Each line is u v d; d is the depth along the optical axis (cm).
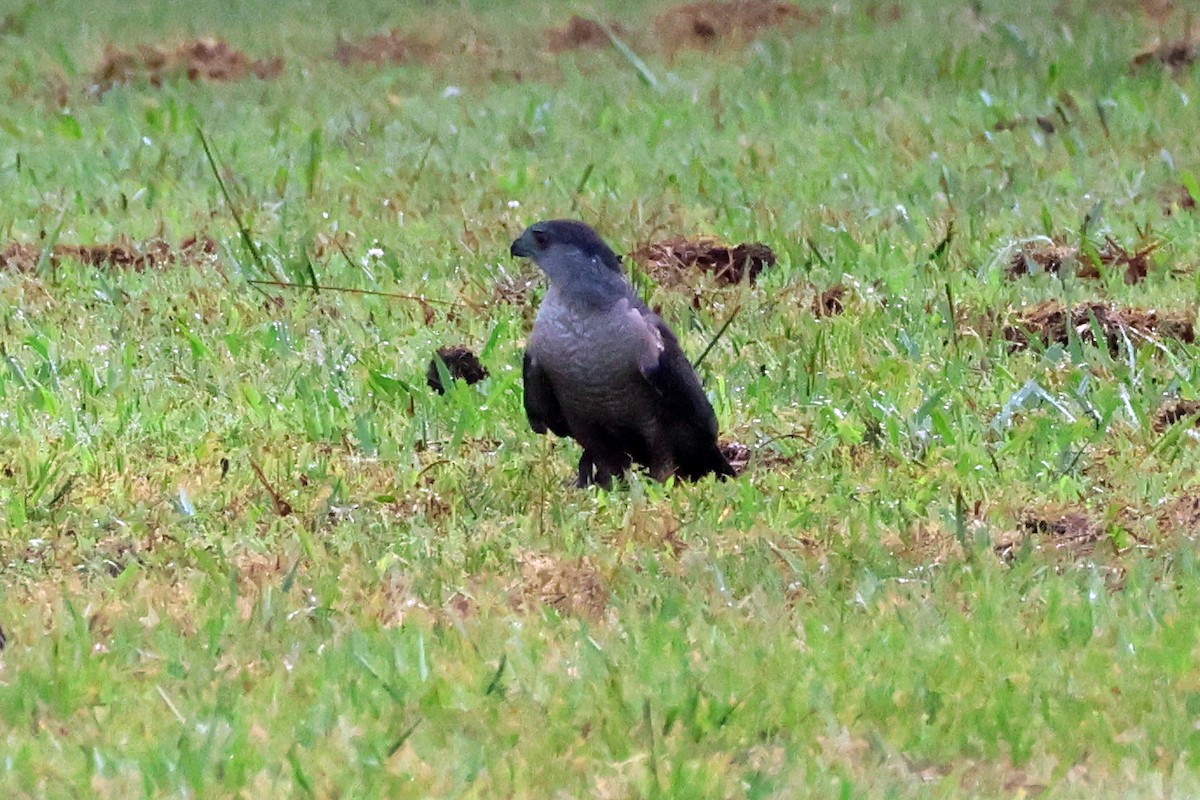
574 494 1195
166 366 1415
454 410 1323
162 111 2109
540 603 1022
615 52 2433
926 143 1973
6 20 2656
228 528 1141
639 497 1162
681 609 1002
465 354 1398
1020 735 870
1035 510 1166
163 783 816
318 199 1844
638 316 1166
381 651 954
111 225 1770
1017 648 961
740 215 1755
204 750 834
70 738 864
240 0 2769
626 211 1766
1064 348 1434
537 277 1577
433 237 1723
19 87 2312
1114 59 2219
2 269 1652
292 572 1032
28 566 1084
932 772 852
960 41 2353
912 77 2209
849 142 1959
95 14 2714
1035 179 1852
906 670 932
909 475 1220
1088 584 1035
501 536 1112
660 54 2416
